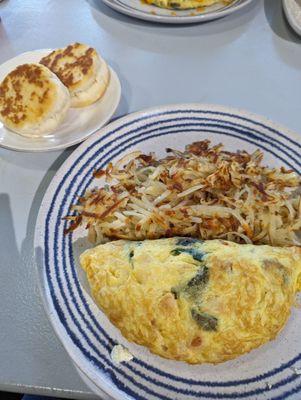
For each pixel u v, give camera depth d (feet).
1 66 1.28
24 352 0.80
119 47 1.40
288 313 0.75
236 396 0.70
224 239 0.90
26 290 0.89
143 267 0.78
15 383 0.76
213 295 0.73
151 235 0.92
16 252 0.94
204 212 0.92
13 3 1.61
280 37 1.40
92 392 0.75
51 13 1.55
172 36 1.43
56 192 0.95
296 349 0.75
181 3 1.46
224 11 1.39
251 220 0.91
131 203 0.95
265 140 1.04
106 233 0.93
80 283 0.83
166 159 1.03
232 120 1.07
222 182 0.95
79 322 0.78
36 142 1.10
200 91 1.25
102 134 1.05
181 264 0.78
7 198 1.04
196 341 0.71
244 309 0.72
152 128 1.07
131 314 0.74
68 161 1.00
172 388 0.71
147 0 1.50
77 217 0.92
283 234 0.90
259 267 0.77
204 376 0.72
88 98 1.15
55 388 0.76
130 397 0.69
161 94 1.25
